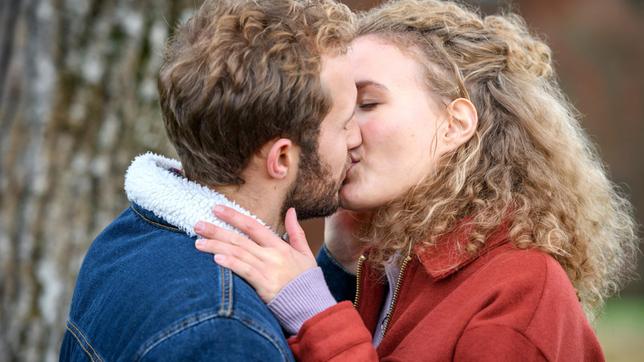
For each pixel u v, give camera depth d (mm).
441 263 1952
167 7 2889
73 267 2828
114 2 2850
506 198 1983
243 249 1716
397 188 2033
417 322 1949
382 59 2055
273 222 1814
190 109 1700
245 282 1707
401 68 2047
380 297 2189
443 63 2057
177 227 1766
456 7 2199
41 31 2824
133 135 2855
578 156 2174
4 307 2812
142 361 1588
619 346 8094
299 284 1737
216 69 1672
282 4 1744
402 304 2029
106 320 1718
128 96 2854
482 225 1948
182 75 1707
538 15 10828
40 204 2814
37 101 2818
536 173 2031
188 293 1622
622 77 10828
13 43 2840
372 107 2049
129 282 1710
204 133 1710
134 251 1782
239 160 1732
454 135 2045
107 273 1797
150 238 1780
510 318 1774
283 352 1630
